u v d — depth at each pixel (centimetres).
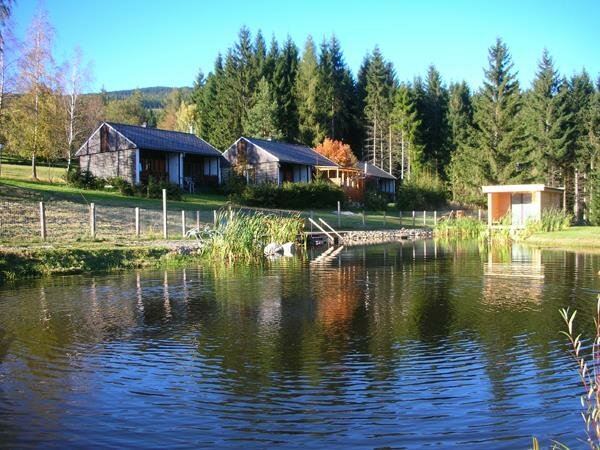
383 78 7288
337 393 595
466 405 560
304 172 5169
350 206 4888
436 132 7556
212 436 495
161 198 3466
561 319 931
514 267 1720
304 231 3028
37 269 1562
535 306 1051
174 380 638
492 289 1270
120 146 4034
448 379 634
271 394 594
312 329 873
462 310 1017
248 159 4884
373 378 641
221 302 1116
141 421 527
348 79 7769
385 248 2636
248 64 7081
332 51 7631
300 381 633
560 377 636
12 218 2189
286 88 7075
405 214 5216
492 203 3662
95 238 2030
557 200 3828
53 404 568
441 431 502
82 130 5650
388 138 7150
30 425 518
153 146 4044
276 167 4753
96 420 529
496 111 5384
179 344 789
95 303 1111
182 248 2016
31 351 757
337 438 490
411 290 1266
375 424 518
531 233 3023
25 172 4556
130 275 1562
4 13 2544
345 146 6150
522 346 766
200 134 7538
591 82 6412
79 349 766
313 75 7025
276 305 1082
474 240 3212
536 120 5631
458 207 6250
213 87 7612
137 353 746
